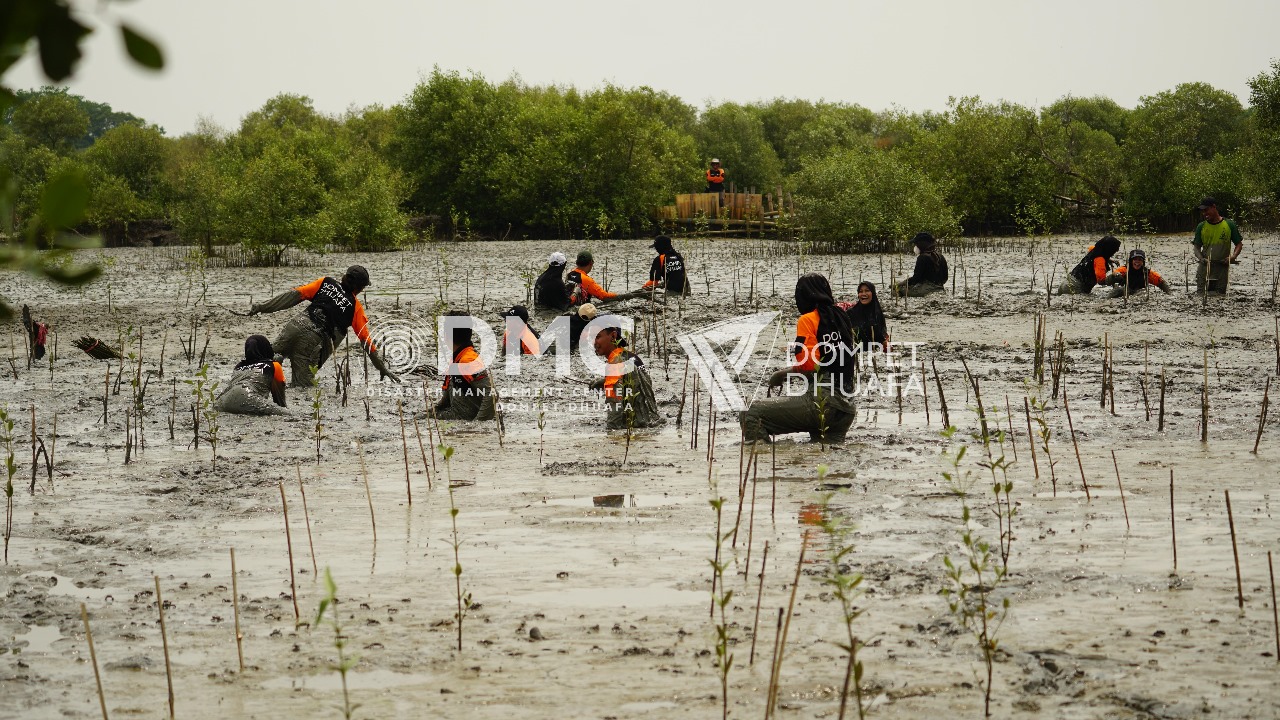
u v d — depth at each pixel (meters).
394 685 10.67
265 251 84.81
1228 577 13.27
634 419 24.28
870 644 11.42
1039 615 12.15
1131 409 24.75
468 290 57.38
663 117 179.62
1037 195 113.94
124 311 50.31
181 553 15.27
